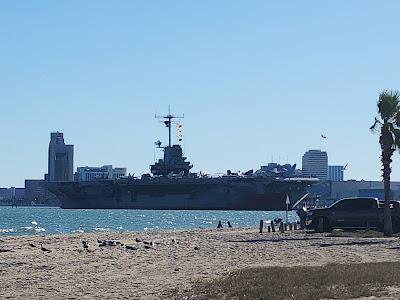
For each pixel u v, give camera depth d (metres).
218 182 196.38
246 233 61.72
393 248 38.44
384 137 51.94
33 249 41.03
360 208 55.84
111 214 179.38
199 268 28.59
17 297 20.47
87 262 32.44
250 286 19.78
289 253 35.75
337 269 23.38
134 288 22.09
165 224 125.38
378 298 16.89
